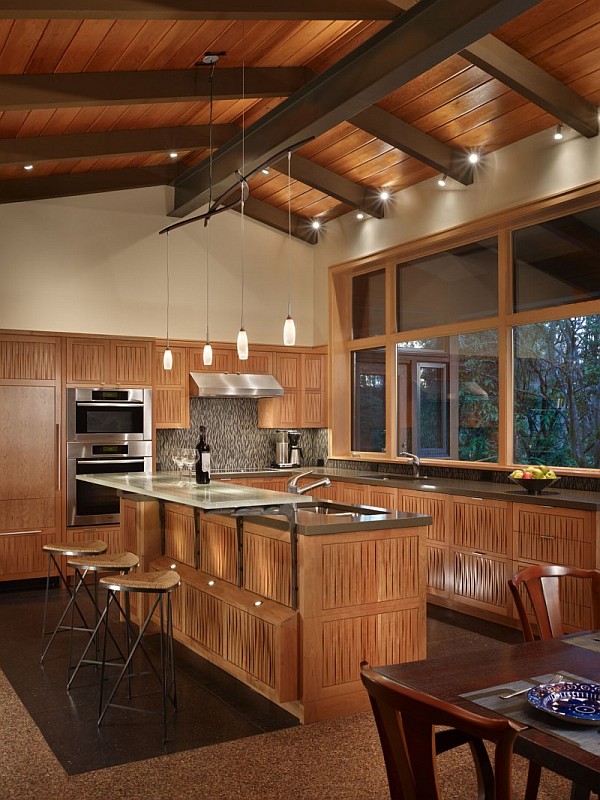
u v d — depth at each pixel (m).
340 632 3.75
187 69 5.12
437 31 3.98
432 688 1.97
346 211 7.93
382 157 6.68
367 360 8.06
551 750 1.60
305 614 3.66
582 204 5.46
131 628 5.36
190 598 4.79
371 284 7.93
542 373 5.89
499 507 5.41
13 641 5.03
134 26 4.29
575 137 5.34
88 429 6.84
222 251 8.00
